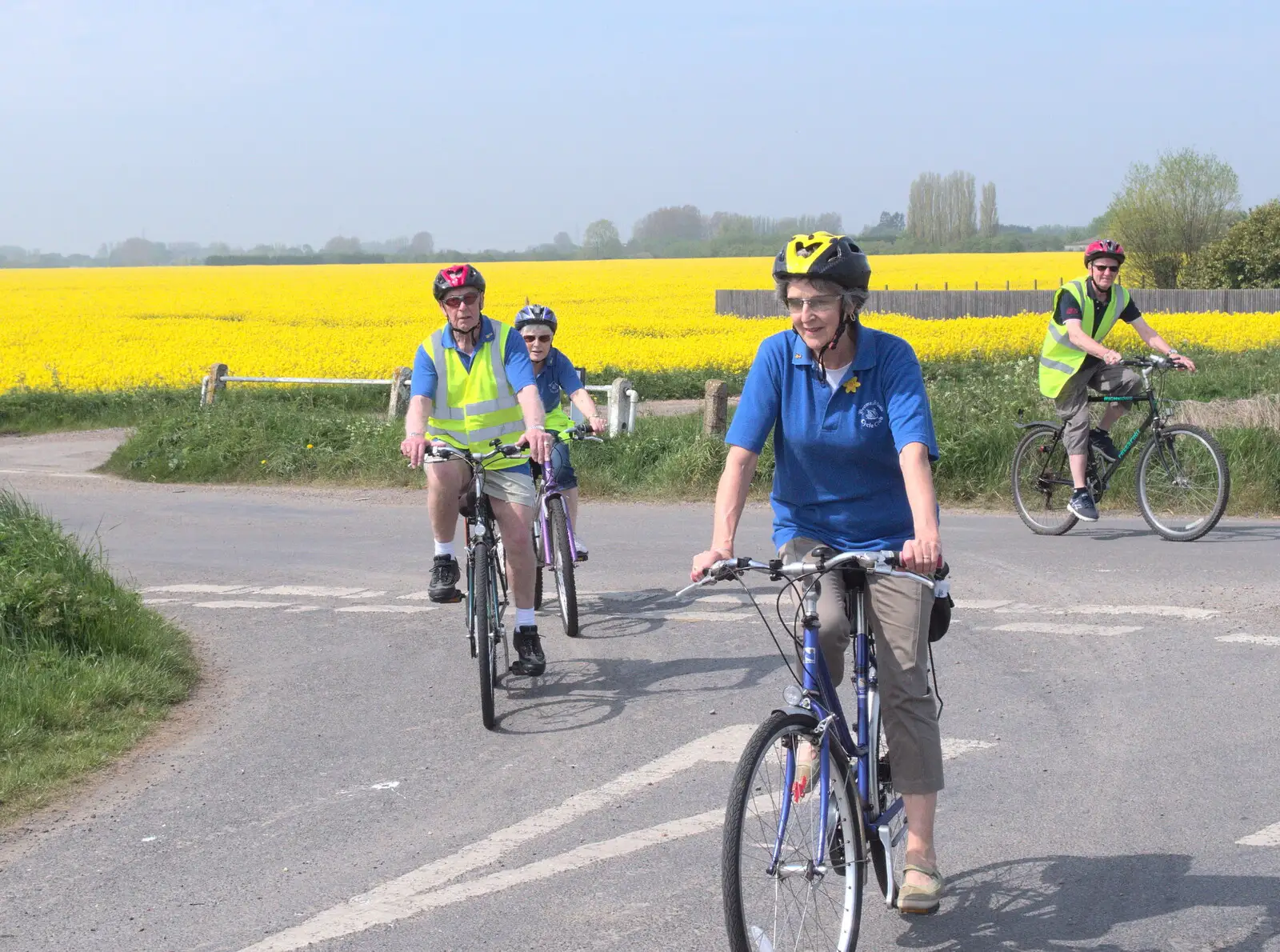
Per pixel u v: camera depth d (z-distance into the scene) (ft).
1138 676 20.02
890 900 12.14
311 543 35.40
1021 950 11.75
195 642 24.59
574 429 25.29
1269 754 16.37
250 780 16.97
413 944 12.20
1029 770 16.19
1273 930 11.89
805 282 11.60
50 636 21.81
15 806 16.07
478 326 21.01
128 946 12.37
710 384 45.47
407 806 15.89
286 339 105.70
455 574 21.56
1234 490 36.11
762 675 21.02
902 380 11.91
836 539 12.27
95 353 97.35
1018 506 33.81
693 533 35.22
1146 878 13.05
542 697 20.34
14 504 28.09
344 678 21.86
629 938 12.15
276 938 12.43
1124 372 31.48
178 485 48.73
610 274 236.43
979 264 250.37
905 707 11.95
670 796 15.80
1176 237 181.68
